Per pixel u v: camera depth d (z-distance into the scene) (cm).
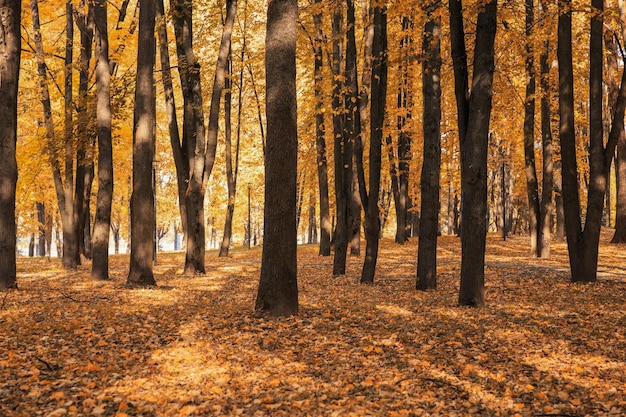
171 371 675
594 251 1360
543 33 1698
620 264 1758
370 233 1566
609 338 800
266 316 970
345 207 1827
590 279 1360
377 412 538
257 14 2870
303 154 3344
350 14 1764
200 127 1861
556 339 814
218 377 655
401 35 1661
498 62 1742
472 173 1108
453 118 2658
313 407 559
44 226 3331
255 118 3719
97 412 528
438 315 1012
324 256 2631
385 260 2295
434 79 1352
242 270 2128
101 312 1036
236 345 802
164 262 2836
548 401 570
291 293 987
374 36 1567
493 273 1650
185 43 1841
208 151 1911
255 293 1380
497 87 1866
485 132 1102
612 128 1339
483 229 1112
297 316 978
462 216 1134
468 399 582
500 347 784
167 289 1438
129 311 1059
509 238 3131
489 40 1088
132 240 1524
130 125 2525
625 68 1327
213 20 2508
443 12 1283
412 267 2023
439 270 1823
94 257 1669
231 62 3027
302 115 3209
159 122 3262
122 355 739
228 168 3033
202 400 575
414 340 831
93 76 2302
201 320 977
